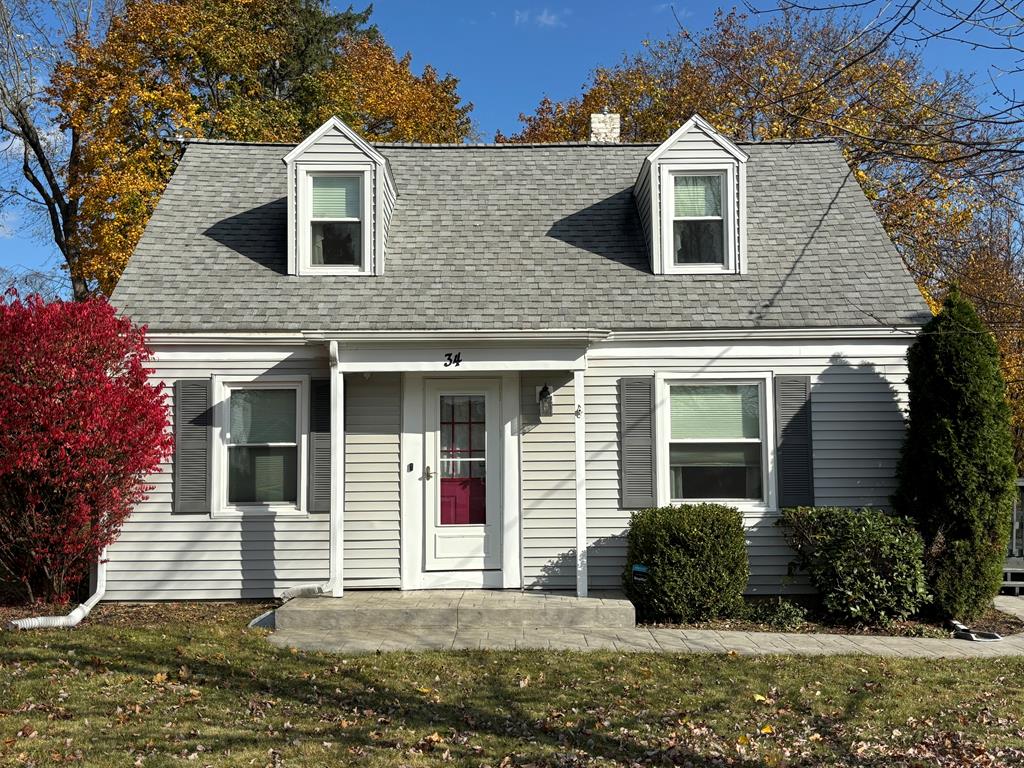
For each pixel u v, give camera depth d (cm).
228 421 1041
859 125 1204
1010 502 972
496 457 1053
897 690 687
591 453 1051
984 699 667
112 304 1044
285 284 1089
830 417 1050
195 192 1212
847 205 1209
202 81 2386
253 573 1025
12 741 543
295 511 1030
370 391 1049
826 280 1104
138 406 928
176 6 2197
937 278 1714
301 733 574
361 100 2836
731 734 586
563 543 1043
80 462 891
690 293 1091
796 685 696
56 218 2275
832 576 944
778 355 1055
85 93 2022
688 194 1141
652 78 2609
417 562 1033
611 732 586
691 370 1055
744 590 985
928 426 970
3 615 899
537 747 558
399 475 1041
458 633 866
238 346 1037
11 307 904
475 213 1206
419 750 548
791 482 1041
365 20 3362
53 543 923
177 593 1020
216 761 521
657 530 940
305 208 1111
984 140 586
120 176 1966
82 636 810
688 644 827
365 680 696
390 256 1130
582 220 1200
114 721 584
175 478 1023
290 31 2833
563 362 991
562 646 813
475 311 1055
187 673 699
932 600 939
